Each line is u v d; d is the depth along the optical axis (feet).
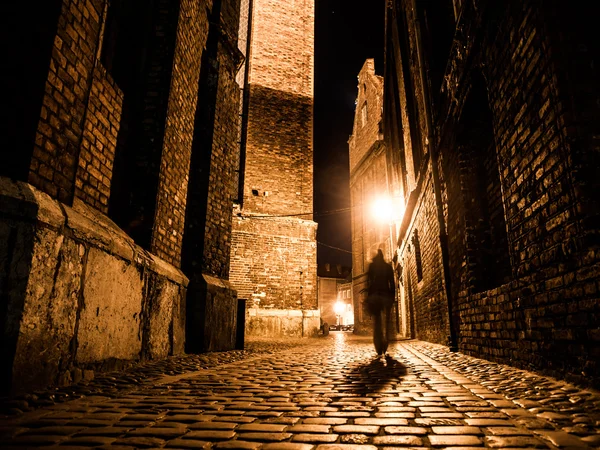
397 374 12.61
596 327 7.89
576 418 6.37
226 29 29.22
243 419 6.93
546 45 9.55
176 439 5.78
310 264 59.31
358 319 80.38
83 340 11.37
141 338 15.55
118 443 5.58
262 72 63.93
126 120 17.92
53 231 10.01
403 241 51.88
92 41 12.98
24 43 10.54
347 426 6.39
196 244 24.50
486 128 18.80
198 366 15.14
